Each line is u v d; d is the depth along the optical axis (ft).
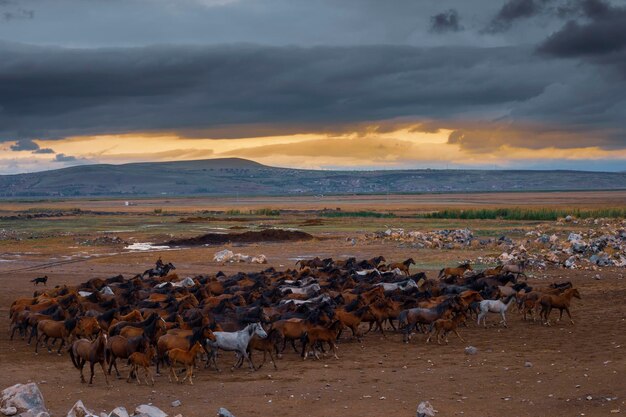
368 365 83.87
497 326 110.11
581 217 375.45
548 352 87.86
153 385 74.74
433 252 230.68
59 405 65.31
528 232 282.15
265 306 109.50
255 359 90.43
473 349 88.79
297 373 80.43
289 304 105.19
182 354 76.02
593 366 77.25
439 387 70.90
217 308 100.73
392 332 107.76
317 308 95.04
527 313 121.19
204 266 209.46
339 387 72.23
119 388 73.36
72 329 91.66
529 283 155.94
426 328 110.11
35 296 124.98
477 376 75.25
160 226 399.85
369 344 98.22
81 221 464.65
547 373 74.90
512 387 69.56
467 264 164.76
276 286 132.46
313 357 90.33
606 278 160.66
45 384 74.84
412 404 64.34
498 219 412.77
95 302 115.75
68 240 297.94
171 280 150.00
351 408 63.46
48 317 98.17
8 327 113.19
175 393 71.05
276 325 90.43
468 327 110.01
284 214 542.16
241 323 92.17
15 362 86.84
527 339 98.22
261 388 72.69
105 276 186.60
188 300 109.50
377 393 69.10
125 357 76.95
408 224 381.81
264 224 406.00
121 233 341.82
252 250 254.06
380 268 172.24
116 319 95.35
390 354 90.58
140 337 76.95
